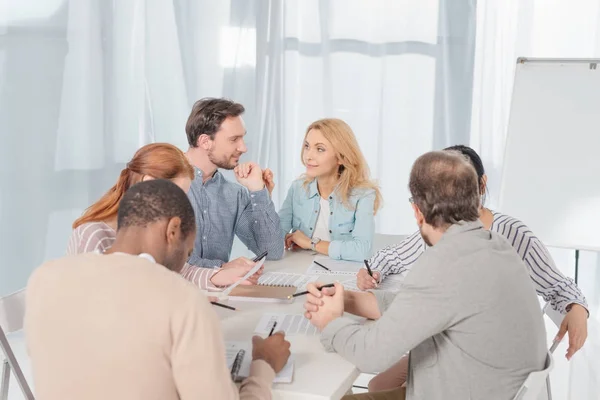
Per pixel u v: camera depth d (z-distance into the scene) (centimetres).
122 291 106
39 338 109
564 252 342
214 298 180
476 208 141
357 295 168
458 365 137
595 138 271
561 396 269
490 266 136
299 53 369
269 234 230
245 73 366
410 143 366
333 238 248
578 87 276
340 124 244
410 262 214
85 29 317
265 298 181
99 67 324
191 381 105
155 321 104
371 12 358
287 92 373
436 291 133
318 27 365
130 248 118
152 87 346
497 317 134
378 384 204
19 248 311
